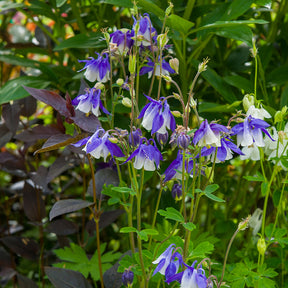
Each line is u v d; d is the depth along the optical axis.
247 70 1.27
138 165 0.93
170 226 1.15
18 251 1.22
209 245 0.96
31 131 1.04
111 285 1.05
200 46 1.15
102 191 1.01
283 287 1.13
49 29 1.34
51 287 1.27
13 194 1.34
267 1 1.06
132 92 0.94
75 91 1.34
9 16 1.46
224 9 1.14
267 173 1.24
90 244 1.27
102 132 0.96
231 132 0.93
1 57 1.22
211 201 1.23
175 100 1.18
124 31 0.98
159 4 1.14
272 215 1.26
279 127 1.04
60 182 1.39
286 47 1.29
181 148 0.91
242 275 1.04
